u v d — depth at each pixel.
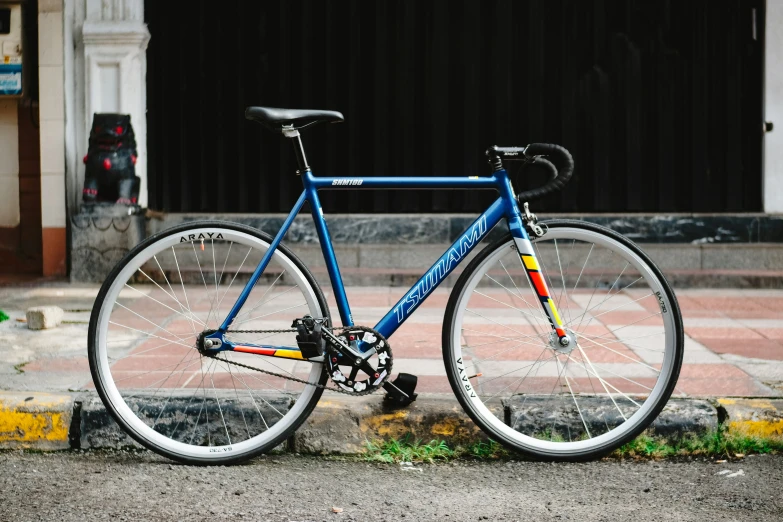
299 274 3.35
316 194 3.41
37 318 5.11
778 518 2.86
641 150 7.57
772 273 7.05
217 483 3.18
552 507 2.96
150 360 4.33
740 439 3.51
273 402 3.58
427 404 3.58
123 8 7.34
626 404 3.58
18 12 7.54
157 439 3.36
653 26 7.51
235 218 7.51
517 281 6.73
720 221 7.46
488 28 7.57
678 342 3.36
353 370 3.30
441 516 2.89
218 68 7.63
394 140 7.63
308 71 7.61
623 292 6.66
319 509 2.95
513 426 3.53
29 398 3.61
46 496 3.04
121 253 7.06
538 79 7.56
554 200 7.61
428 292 3.41
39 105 7.58
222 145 7.66
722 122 7.54
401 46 7.59
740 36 7.49
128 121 7.18
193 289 6.64
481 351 4.56
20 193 7.93
